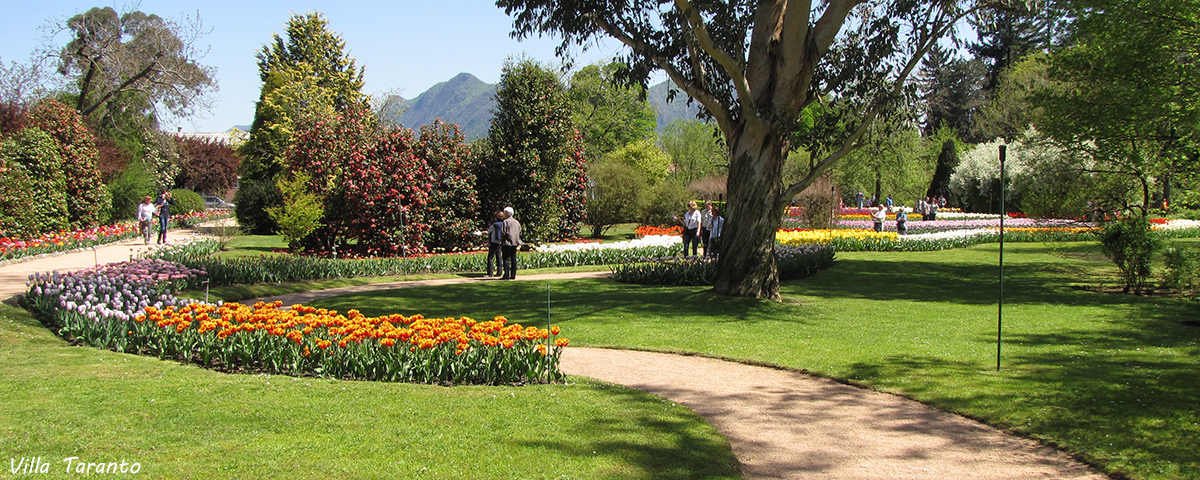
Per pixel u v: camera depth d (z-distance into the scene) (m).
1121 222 14.02
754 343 8.48
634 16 11.62
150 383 5.53
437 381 6.16
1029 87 35.28
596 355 8.01
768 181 11.41
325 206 21.34
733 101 12.38
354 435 4.53
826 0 12.07
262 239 27.91
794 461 4.71
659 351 8.16
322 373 6.18
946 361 7.54
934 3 11.23
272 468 3.89
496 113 24.28
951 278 16.11
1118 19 13.39
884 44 11.55
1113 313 11.01
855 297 12.99
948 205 45.75
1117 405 5.81
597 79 49.44
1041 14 13.03
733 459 4.64
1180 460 4.67
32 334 7.34
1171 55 13.31
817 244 19.67
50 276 9.78
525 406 5.43
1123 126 14.57
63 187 24.08
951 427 5.52
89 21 33.94
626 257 19.34
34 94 34.03
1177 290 13.57
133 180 32.12
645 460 4.42
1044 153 24.34
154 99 35.50
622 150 44.56
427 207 21.39
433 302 11.70
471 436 4.65
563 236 26.98
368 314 10.46
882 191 45.03
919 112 12.99
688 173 49.03
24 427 4.28
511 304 11.47
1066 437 5.16
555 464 4.25
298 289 13.53
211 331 6.58
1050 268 18.00
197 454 4.03
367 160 20.61
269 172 36.78
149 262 11.87
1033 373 6.93
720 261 12.02
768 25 11.24
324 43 43.69
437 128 22.44
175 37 35.34
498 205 23.58
